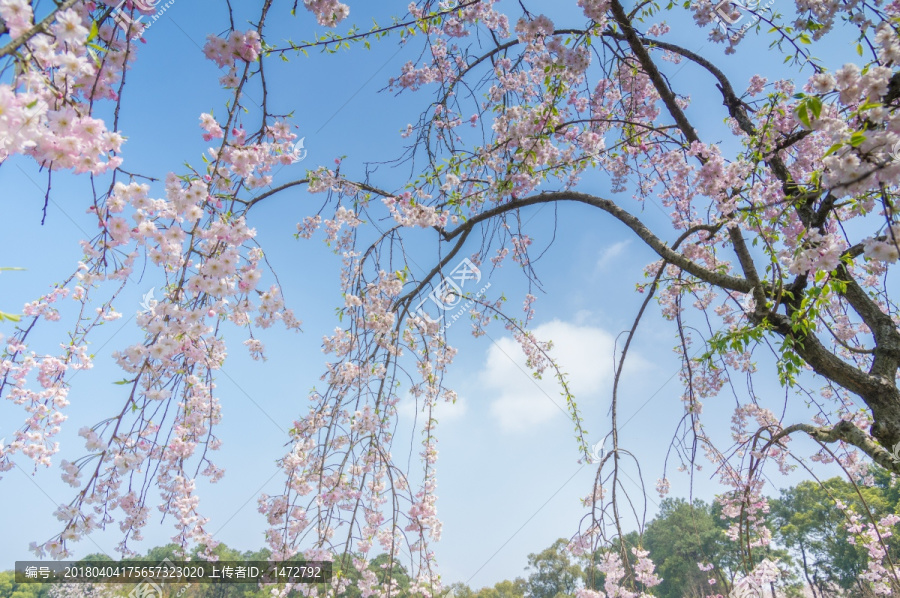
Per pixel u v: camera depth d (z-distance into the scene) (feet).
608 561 9.71
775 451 14.65
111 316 12.71
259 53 6.74
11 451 12.26
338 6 8.55
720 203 9.74
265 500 11.49
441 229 12.42
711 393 14.96
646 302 12.89
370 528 12.59
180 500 11.89
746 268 9.59
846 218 10.93
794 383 8.58
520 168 11.21
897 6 8.76
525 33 9.59
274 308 8.70
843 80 6.04
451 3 10.52
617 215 11.67
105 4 4.88
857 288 9.80
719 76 12.19
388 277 11.62
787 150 11.12
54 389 12.60
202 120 6.65
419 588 11.71
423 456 13.99
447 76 13.75
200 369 10.64
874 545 14.58
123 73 5.25
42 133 4.19
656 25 15.29
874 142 5.31
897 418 8.04
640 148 14.15
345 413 11.99
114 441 6.98
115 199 6.33
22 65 3.88
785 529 68.69
